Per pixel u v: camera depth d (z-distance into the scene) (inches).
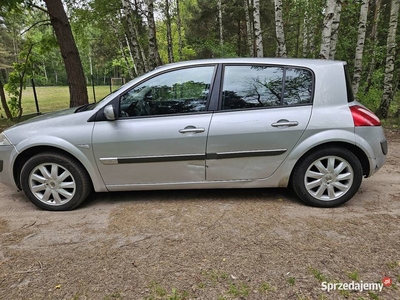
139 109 118.0
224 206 122.3
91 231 104.7
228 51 598.9
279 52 369.4
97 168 119.3
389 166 171.6
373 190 136.3
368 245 91.4
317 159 116.6
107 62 1396.4
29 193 121.9
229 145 115.3
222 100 116.6
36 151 122.5
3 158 121.3
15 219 115.7
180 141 115.1
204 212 117.2
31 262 87.0
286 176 118.9
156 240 97.4
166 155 116.6
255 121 114.0
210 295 71.9
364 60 465.4
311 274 78.5
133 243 96.0
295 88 116.4
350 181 117.1
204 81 117.7
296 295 71.2
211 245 93.5
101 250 92.4
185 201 128.4
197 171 119.0
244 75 117.4
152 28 361.7
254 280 76.8
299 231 100.8
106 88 1261.1
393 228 101.7
